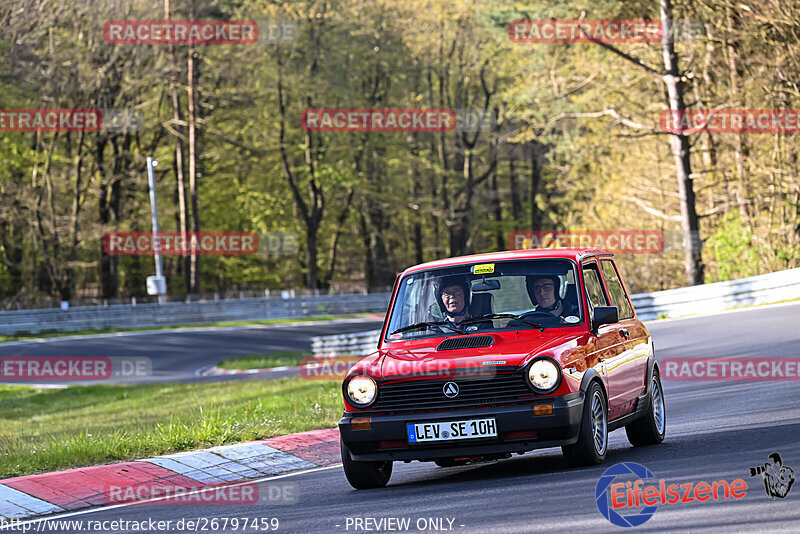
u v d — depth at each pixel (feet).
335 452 104.42
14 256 565.94
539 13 348.18
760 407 106.32
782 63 323.98
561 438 73.05
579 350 76.69
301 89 563.89
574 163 420.77
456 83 640.58
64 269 536.42
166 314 477.36
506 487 70.23
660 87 385.91
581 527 54.34
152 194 490.08
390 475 85.46
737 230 327.88
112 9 480.64
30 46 456.86
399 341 81.35
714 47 357.00
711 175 376.48
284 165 602.44
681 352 183.01
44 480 86.33
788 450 74.90
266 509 72.28
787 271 269.23
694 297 278.87
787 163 335.67
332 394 155.43
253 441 107.14
